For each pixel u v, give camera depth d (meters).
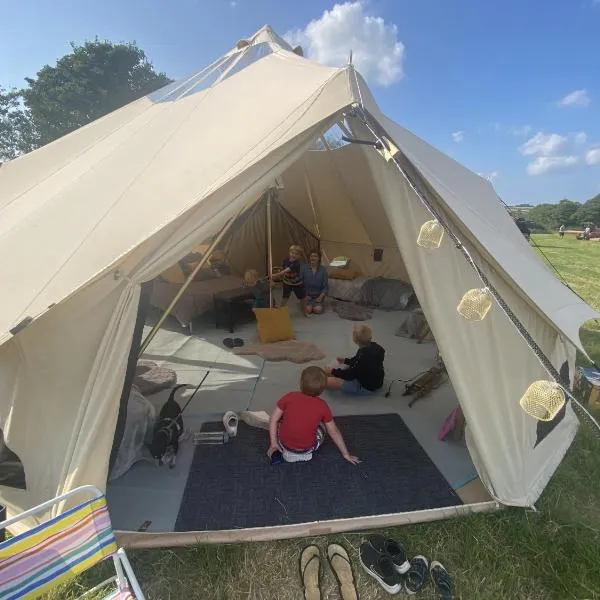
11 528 2.53
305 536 2.75
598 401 4.39
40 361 2.55
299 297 7.94
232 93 4.33
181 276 7.07
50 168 4.66
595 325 7.91
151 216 2.85
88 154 4.40
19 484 2.61
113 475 3.19
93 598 2.20
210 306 6.73
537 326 3.35
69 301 2.53
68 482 2.43
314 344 6.12
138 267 2.60
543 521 2.89
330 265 9.55
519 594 2.41
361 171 7.18
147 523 2.79
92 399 2.50
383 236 8.70
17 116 32.22
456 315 2.97
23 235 3.26
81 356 2.55
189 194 2.85
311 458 3.51
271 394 4.59
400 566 2.50
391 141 3.05
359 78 3.42
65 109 30.86
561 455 3.56
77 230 3.05
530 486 3.07
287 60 4.86
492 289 2.59
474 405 2.96
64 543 1.84
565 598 2.39
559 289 3.99
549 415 2.38
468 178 5.62
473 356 2.98
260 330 6.16
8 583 1.71
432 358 5.72
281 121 3.15
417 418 4.18
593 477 3.39
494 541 2.71
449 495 3.13
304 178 8.31
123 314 2.58
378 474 3.35
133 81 33.91
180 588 2.38
